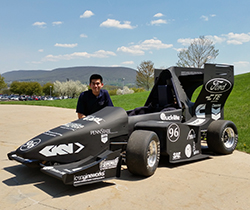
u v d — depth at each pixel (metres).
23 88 131.25
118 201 3.14
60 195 3.32
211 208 2.98
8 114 12.23
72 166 3.58
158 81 5.85
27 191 3.45
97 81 4.63
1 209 2.93
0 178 3.96
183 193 3.39
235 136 5.60
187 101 5.63
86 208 2.95
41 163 3.90
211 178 3.96
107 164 3.64
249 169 4.43
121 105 16.94
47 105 17.92
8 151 5.50
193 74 6.09
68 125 3.92
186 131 4.66
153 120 4.71
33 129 8.16
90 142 3.80
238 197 3.29
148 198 3.23
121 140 4.24
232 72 5.66
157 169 4.40
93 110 4.81
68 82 106.50
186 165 4.65
